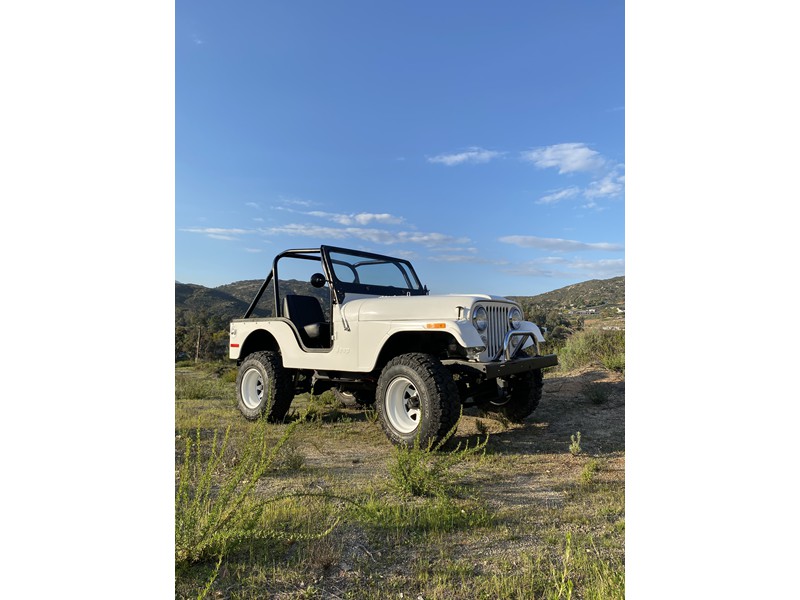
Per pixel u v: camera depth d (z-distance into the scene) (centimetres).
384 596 204
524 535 261
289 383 569
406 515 284
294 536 235
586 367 891
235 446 427
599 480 356
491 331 463
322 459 424
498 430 530
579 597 199
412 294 607
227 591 206
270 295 663
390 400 448
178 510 233
